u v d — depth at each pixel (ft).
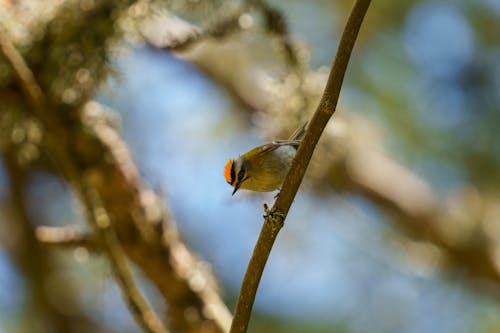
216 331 25.85
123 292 22.91
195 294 26.37
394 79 34.83
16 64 24.62
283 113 27.35
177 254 26.99
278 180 21.62
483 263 37.17
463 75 33.63
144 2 25.52
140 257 26.66
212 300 26.66
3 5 25.88
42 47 25.96
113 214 26.48
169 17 26.84
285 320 36.29
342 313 36.55
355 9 15.88
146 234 26.55
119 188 26.58
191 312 26.12
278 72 30.30
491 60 33.27
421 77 34.50
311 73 27.76
